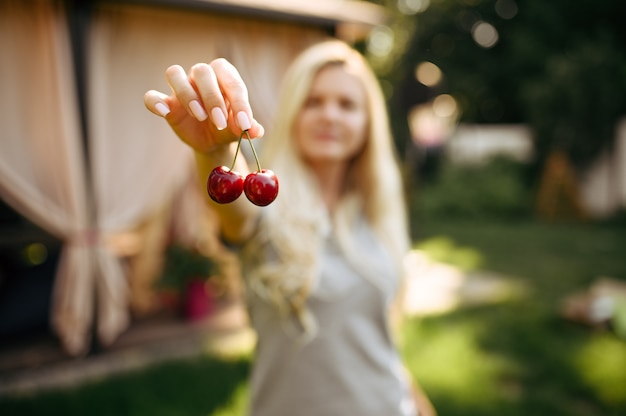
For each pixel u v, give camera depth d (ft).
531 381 13.96
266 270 5.36
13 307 18.44
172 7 16.52
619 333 16.96
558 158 44.52
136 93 16.92
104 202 16.47
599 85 44.01
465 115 65.98
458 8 63.16
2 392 13.87
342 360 5.39
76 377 14.88
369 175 6.30
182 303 19.83
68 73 15.55
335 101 6.04
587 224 41.50
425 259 29.60
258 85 18.79
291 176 5.83
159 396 13.15
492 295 22.44
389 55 68.03
